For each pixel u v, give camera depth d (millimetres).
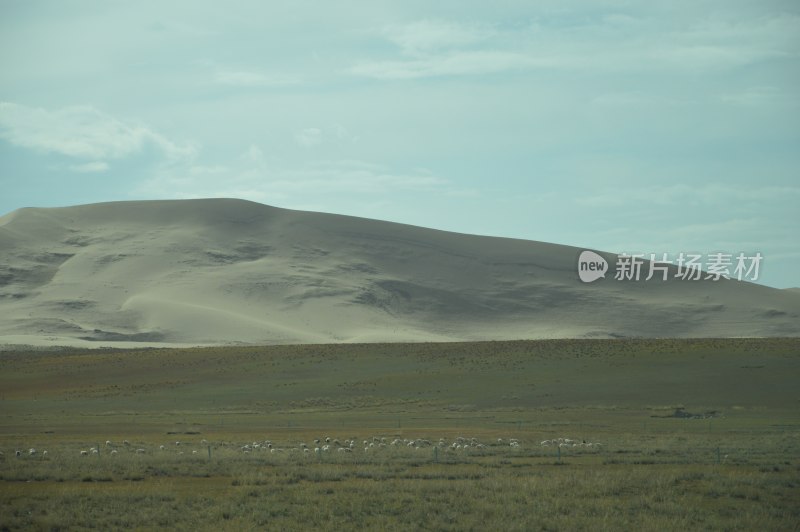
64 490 49938
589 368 153875
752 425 104250
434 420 115562
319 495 48750
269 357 181625
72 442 87375
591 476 54938
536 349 175125
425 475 57000
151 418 123250
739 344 170250
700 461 64875
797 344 168500
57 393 156125
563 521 42219
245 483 53812
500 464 64188
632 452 71375
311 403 138625
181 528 40906
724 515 45062
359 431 101562
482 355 172000
